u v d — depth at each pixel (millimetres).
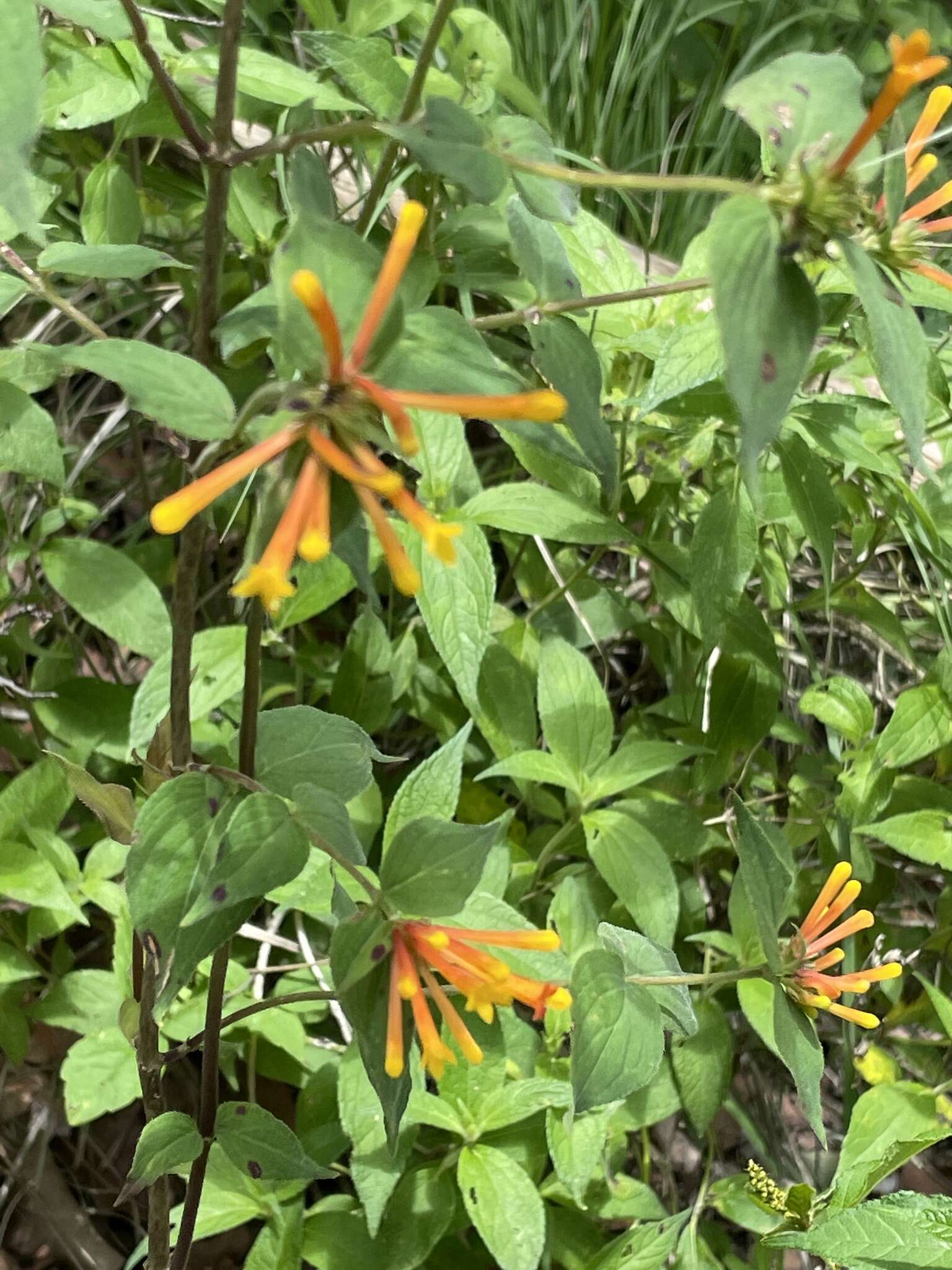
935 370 474
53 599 591
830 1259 374
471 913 434
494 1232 408
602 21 729
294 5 626
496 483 712
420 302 270
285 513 202
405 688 570
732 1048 511
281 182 404
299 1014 508
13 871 445
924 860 500
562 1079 470
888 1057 542
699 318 492
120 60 406
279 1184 441
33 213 176
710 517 466
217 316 252
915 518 521
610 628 624
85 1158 548
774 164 231
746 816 314
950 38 807
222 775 269
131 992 465
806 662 661
